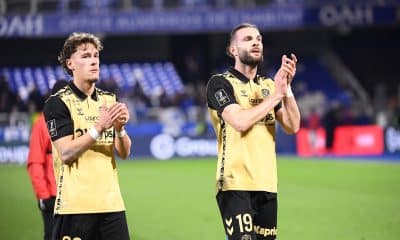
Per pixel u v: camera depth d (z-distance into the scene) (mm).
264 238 9344
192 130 43094
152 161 40031
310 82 55344
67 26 47000
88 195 8367
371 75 57438
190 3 50375
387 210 19703
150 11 47656
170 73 54250
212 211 20109
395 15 47625
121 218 8555
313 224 17484
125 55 55781
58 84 9289
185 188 26000
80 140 8188
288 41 57219
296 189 24938
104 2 50125
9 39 54531
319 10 47406
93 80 8523
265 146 9312
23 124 40844
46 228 10867
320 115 46688
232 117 8961
